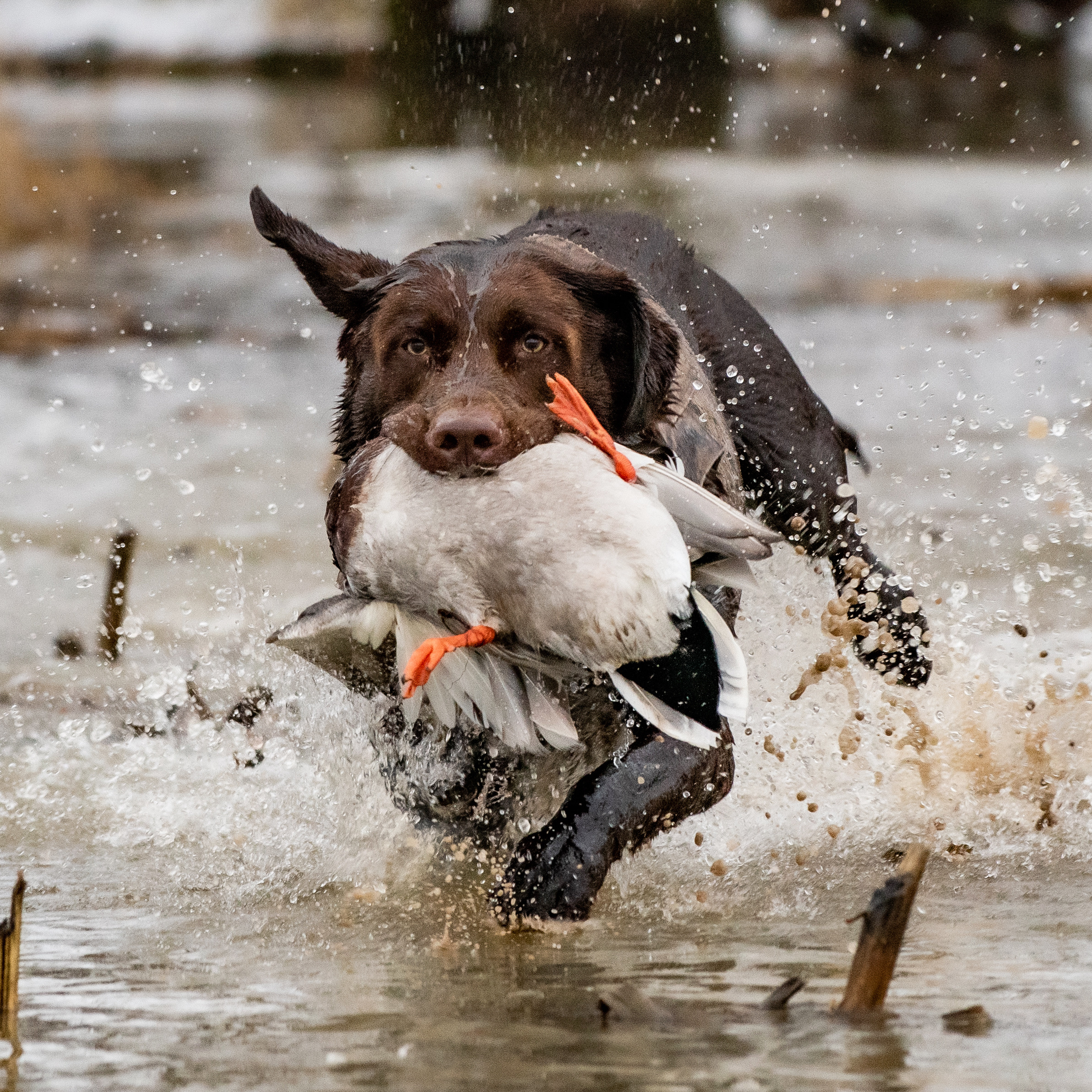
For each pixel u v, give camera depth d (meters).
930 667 11.88
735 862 9.71
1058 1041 6.28
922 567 15.94
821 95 74.06
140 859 9.87
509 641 7.60
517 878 8.44
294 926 8.41
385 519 7.43
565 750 9.19
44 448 21.72
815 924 8.38
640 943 7.99
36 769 11.62
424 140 55.84
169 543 17.44
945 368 25.97
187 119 68.69
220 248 39.84
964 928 8.14
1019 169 51.75
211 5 92.19
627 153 51.91
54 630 15.04
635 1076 5.92
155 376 13.77
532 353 8.62
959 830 10.31
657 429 8.80
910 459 20.31
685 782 8.80
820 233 40.09
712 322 11.13
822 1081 5.84
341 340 9.39
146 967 7.57
